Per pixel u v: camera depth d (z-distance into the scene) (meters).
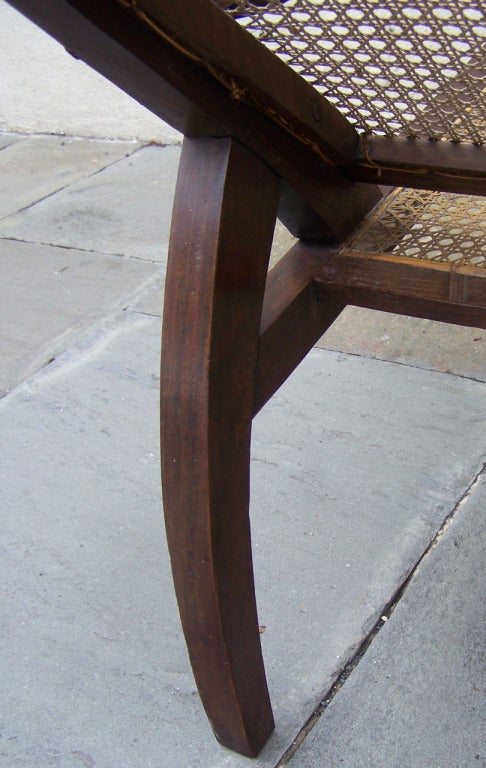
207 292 0.71
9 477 1.46
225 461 0.78
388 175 0.80
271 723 0.99
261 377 0.81
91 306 1.94
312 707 1.02
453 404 1.49
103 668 1.11
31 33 2.79
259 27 0.65
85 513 1.37
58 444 1.52
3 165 2.79
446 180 0.77
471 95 0.67
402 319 1.74
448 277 0.80
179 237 0.72
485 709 0.99
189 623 0.85
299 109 0.68
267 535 1.28
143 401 1.61
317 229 0.86
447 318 0.80
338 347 1.69
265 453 1.44
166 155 2.69
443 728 0.97
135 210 2.36
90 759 1.00
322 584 1.18
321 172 0.80
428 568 1.18
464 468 1.35
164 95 0.61
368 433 1.45
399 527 1.26
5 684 1.10
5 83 2.96
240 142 0.69
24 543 1.32
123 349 1.77
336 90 0.72
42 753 1.01
